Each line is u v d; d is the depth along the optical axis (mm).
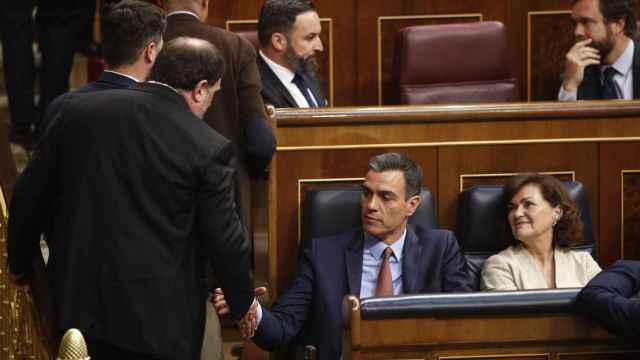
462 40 19797
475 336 12133
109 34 13070
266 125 15938
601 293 12242
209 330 15562
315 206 15812
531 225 15648
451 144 16500
